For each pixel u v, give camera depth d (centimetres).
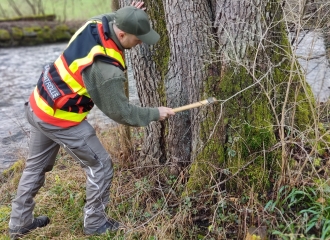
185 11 275
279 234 233
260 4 259
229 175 281
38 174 285
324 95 350
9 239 293
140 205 306
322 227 235
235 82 272
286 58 265
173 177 311
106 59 236
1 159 451
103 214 290
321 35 294
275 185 268
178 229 271
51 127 256
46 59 1062
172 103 301
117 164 365
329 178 250
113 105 240
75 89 246
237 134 277
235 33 265
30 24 1290
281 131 258
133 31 236
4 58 1081
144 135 336
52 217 316
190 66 286
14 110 638
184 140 309
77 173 371
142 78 311
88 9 1348
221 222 269
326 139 297
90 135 264
